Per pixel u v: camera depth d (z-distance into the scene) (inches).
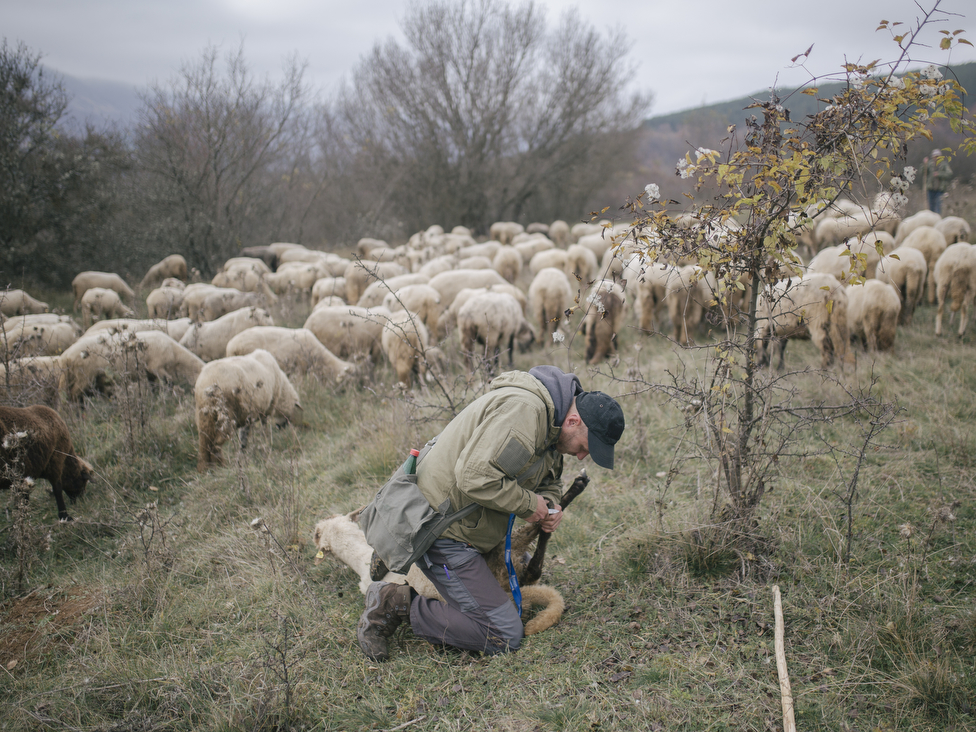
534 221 1312.7
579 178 1227.2
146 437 219.3
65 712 101.2
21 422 157.2
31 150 608.4
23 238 612.4
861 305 260.1
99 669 111.0
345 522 142.9
